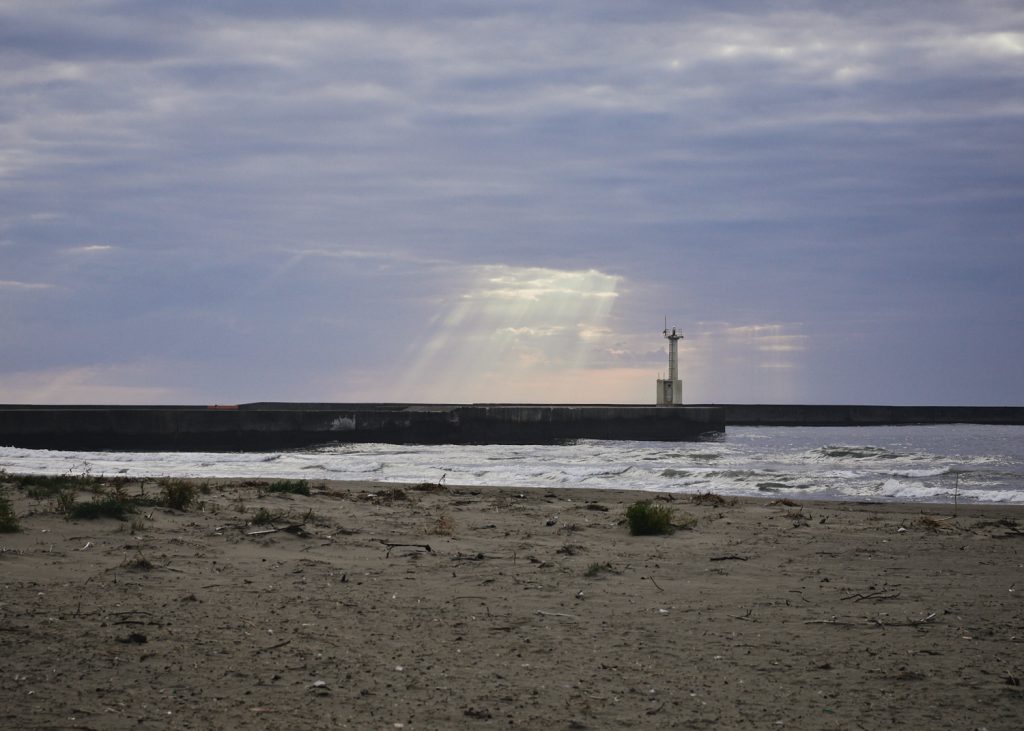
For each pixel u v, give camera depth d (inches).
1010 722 199.8
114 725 189.8
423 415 2202.3
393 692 216.8
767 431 3014.3
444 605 309.9
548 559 410.0
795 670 237.6
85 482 661.9
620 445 2204.7
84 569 348.8
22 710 195.8
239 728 191.2
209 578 343.9
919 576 378.0
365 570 370.6
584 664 241.9
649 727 196.4
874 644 263.7
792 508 693.9
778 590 344.5
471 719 199.8
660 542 478.6
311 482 907.4
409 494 737.6
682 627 283.1
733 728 196.2
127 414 1985.7
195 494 591.2
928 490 893.2
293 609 297.9
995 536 513.7
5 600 291.0
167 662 234.4
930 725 198.1
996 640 268.5
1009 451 1861.5
